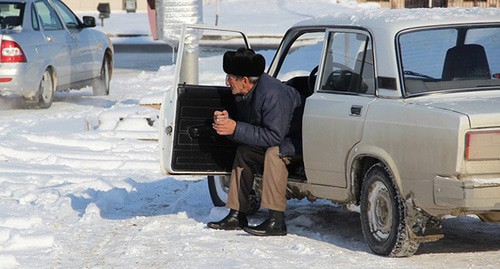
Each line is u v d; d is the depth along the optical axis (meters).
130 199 13.61
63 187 14.11
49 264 10.02
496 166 9.29
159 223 11.78
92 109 22.94
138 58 37.44
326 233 11.48
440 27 10.45
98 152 16.94
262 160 11.48
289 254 10.29
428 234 9.85
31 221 11.88
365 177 10.29
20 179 14.75
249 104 11.23
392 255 10.04
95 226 11.84
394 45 10.27
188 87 11.55
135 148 17.50
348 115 10.41
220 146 11.73
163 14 19.73
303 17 50.44
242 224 11.56
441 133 9.34
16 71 22.31
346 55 10.80
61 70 23.78
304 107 11.01
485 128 9.25
